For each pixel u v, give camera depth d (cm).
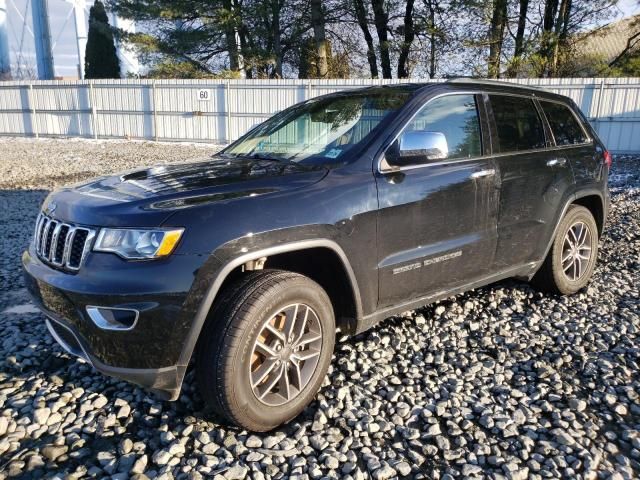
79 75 4244
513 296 472
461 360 358
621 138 1766
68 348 284
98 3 2831
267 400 276
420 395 315
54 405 300
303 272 326
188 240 254
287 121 407
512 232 403
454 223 359
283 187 292
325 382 328
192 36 2572
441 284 366
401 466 254
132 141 2256
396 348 373
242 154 387
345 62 2925
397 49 2667
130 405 303
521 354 366
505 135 406
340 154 332
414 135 322
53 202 312
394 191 324
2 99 2502
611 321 420
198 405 304
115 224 260
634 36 2542
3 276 532
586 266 481
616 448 269
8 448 265
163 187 294
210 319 263
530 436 278
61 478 242
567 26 2450
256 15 2509
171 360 254
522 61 2411
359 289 314
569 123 477
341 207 299
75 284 258
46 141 2256
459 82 392
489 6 2319
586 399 313
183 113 2203
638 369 346
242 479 245
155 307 248
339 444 272
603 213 501
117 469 251
